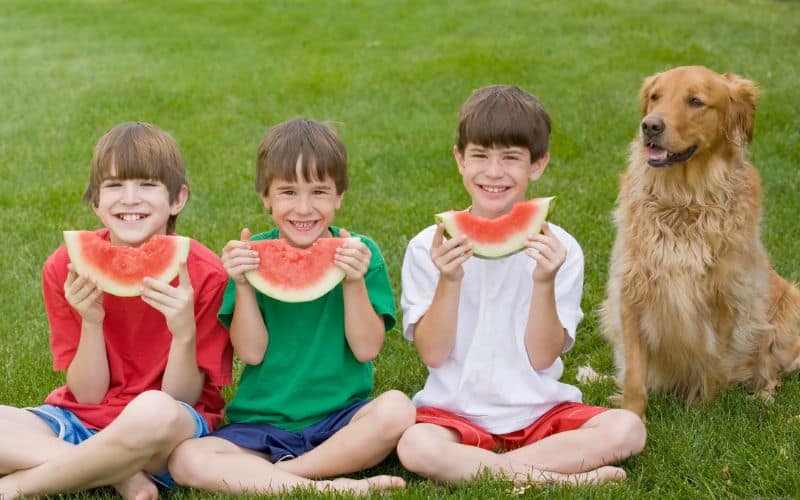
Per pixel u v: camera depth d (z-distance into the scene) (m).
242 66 12.38
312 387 3.83
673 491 3.44
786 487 3.44
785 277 5.68
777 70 10.64
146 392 3.46
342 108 10.21
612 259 4.72
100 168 3.74
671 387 4.76
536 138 3.92
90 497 3.48
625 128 8.85
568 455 3.60
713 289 4.41
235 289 3.82
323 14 16.02
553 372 4.06
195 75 11.88
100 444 3.34
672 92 4.36
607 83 10.40
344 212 7.04
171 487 3.63
